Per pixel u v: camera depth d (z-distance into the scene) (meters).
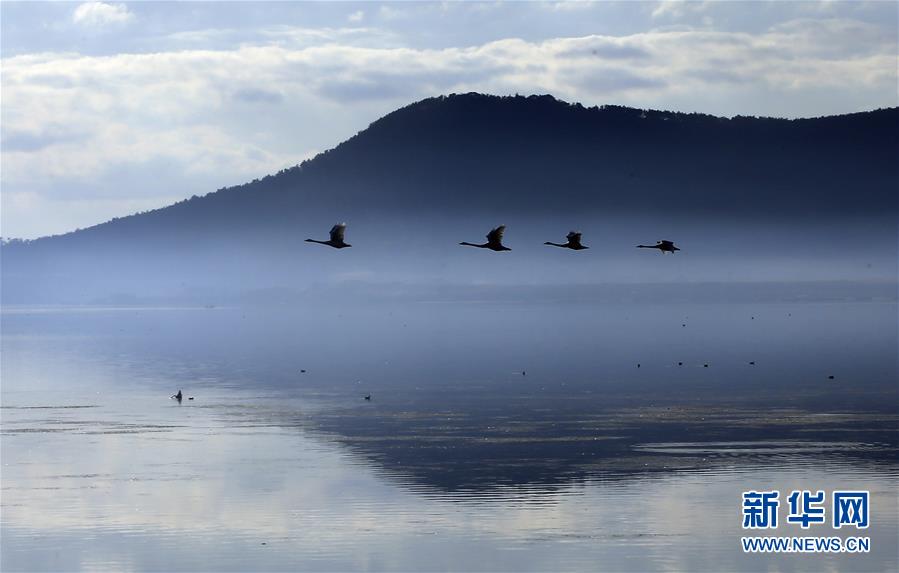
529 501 153.88
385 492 159.25
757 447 190.12
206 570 126.81
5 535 139.50
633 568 126.81
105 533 140.38
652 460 179.88
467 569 126.56
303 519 145.88
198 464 178.50
